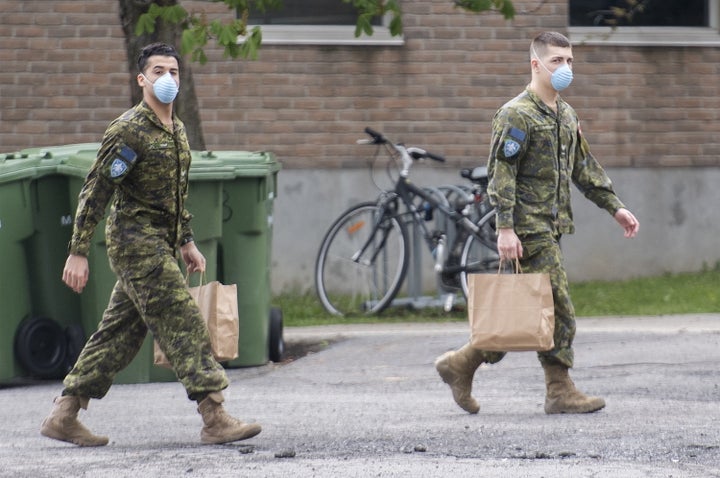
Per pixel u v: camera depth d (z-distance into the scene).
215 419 23.89
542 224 26.34
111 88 50.03
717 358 34.34
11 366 33.22
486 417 26.91
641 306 44.91
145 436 25.56
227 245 34.72
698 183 51.69
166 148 23.39
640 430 24.98
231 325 24.11
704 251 51.81
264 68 50.06
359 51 50.22
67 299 34.06
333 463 22.23
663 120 51.47
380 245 44.59
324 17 50.38
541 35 26.53
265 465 22.09
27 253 33.59
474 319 25.55
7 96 49.91
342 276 45.72
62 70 49.94
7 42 49.75
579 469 21.58
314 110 50.25
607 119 51.22
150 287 23.41
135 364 33.22
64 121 50.06
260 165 34.59
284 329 41.31
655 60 51.34
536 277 25.42
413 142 50.41
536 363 34.25
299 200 50.25
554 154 26.44
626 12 50.72
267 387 32.03
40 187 33.56
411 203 44.16
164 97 23.17
